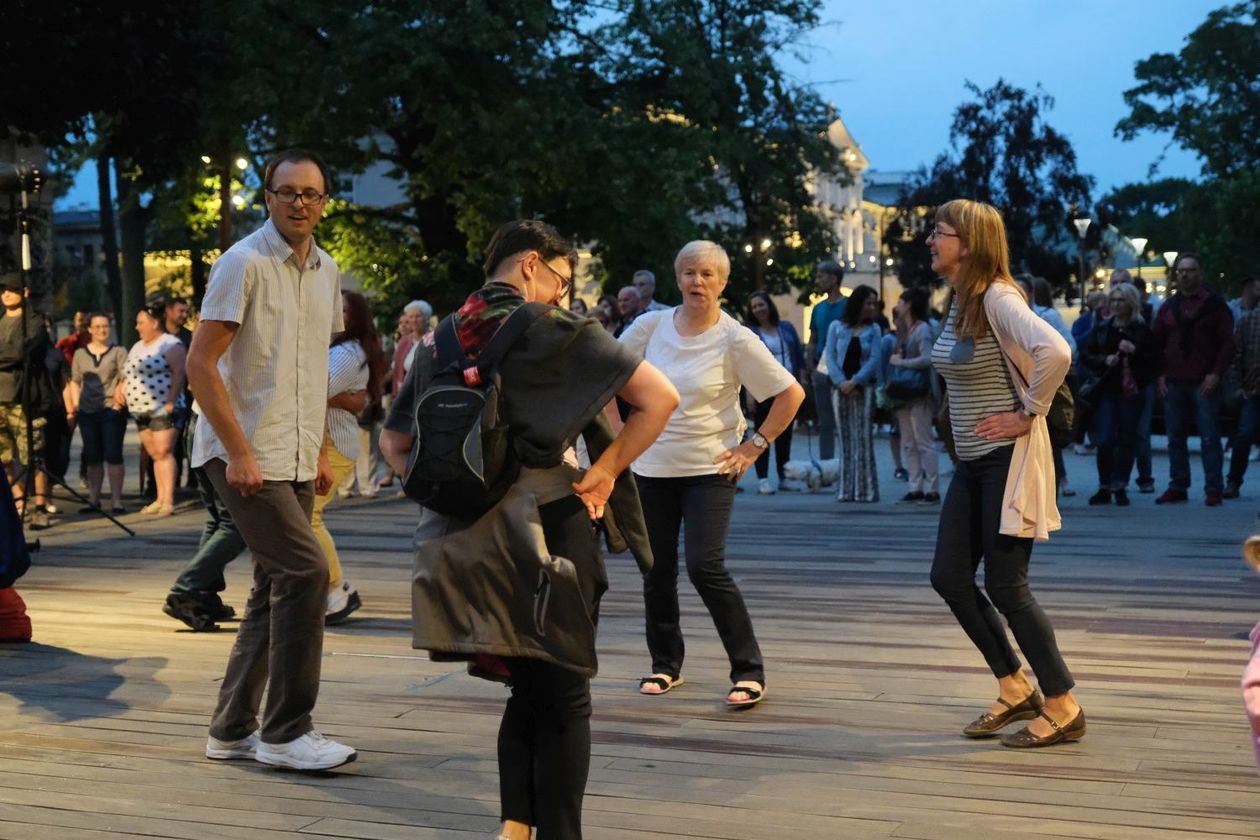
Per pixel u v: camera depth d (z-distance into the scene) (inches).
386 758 185.8
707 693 220.8
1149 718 202.4
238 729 184.5
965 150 1977.1
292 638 178.1
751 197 1360.7
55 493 563.2
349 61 902.4
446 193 1072.8
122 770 180.9
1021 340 181.2
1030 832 155.1
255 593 185.8
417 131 1050.1
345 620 285.1
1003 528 184.2
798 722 203.0
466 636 130.3
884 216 2117.4
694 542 213.9
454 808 165.2
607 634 268.1
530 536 129.6
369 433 530.6
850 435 485.7
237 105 904.3
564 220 1080.2
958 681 227.0
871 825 157.8
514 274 138.3
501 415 131.3
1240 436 473.7
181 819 161.3
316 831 157.1
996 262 186.5
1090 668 233.6
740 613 213.8
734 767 180.5
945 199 1959.9
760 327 519.5
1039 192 1948.8
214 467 177.6
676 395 134.1
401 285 1119.6
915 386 474.6
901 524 426.0
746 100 1134.4
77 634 273.3
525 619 129.6
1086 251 1754.4
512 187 949.8
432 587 131.6
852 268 2851.9
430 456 130.0
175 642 265.6
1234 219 1850.4
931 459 481.4
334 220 1188.5
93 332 490.0
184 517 475.5
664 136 1030.4
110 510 496.4
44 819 161.3
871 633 265.1
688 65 1027.9
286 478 176.9
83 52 595.2
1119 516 432.1
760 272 1373.0
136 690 226.1
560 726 135.9
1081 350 463.8
